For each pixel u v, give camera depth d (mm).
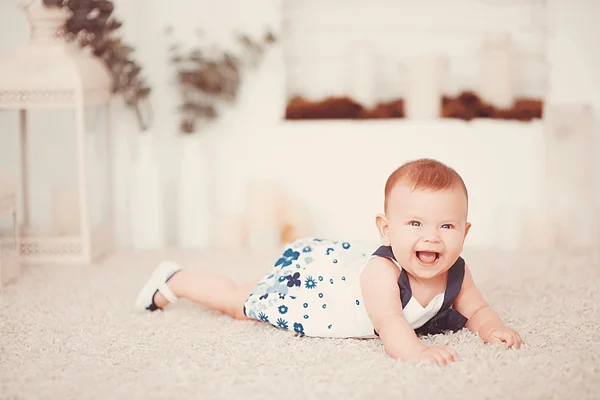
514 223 2930
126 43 2998
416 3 3238
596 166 3068
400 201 1667
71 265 2633
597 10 3053
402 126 3053
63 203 2748
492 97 3129
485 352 1606
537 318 1933
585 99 3082
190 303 2145
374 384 1447
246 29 3035
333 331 1767
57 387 1479
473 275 2445
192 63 3043
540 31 3227
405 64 3260
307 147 3074
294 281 1838
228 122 3068
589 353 1632
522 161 3053
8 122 3061
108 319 1981
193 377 1511
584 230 3006
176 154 3055
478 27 3246
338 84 3262
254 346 1715
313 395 1405
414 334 1620
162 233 2980
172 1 3012
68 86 2543
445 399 1379
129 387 1471
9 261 2408
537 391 1407
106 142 3010
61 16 2652
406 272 1716
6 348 1746
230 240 2961
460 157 3059
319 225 3102
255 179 3084
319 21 3244
